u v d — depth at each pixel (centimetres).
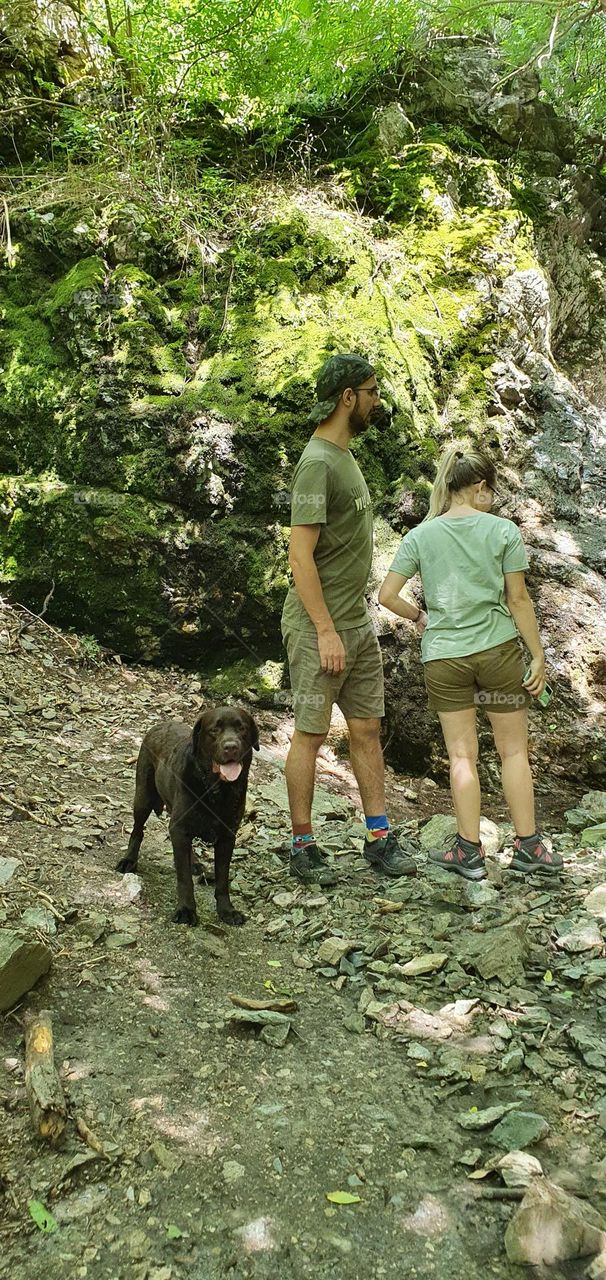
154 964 304
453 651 370
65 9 720
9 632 565
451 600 372
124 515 566
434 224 687
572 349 827
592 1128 242
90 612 580
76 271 606
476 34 772
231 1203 211
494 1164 225
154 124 691
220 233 643
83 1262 194
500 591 371
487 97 774
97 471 579
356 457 570
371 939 334
